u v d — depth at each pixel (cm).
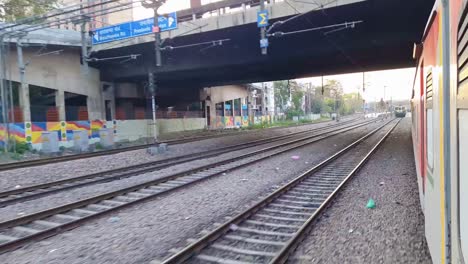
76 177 1331
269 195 955
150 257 618
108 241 699
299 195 1025
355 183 1170
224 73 3316
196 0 2930
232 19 2247
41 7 3453
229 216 848
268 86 8419
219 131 4653
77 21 2084
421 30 2077
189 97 4938
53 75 3048
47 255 637
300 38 2366
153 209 924
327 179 1240
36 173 1542
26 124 2594
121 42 2772
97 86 3450
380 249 622
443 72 318
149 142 3198
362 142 2606
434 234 412
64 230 764
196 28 2353
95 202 993
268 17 2108
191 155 2030
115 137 3391
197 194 1081
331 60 2811
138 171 1478
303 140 2961
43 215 857
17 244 675
